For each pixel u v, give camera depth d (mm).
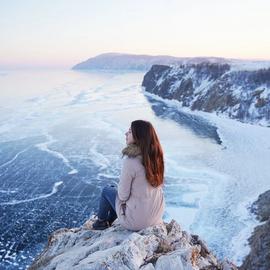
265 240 22125
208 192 41469
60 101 150250
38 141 71188
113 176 49031
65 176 49188
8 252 30109
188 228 32500
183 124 91125
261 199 36875
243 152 61281
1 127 88375
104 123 92062
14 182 47094
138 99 151625
